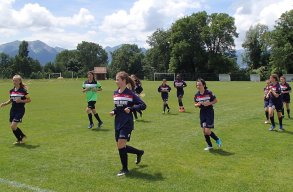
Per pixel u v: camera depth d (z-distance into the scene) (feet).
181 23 301.22
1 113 59.93
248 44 340.80
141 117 55.77
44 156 30.68
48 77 302.04
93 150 32.99
